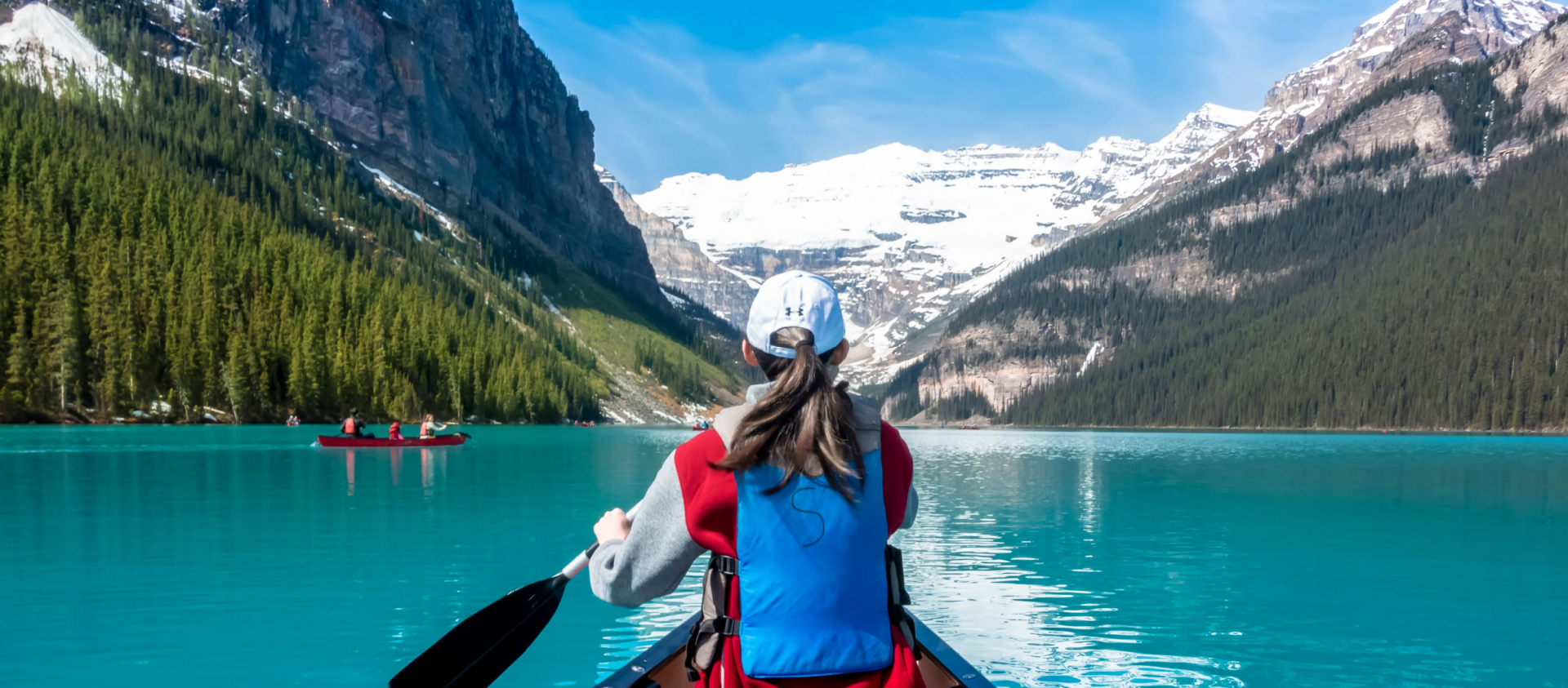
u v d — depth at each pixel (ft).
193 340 307.37
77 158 415.03
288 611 38.09
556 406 477.36
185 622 36.45
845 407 9.41
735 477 9.07
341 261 476.54
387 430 295.69
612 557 9.86
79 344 284.41
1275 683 30.04
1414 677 30.78
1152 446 296.10
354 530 61.72
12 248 295.69
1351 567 51.29
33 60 608.60
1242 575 48.80
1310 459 196.95
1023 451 241.76
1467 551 57.62
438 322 435.94
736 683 9.12
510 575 46.03
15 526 61.87
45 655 31.96
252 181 569.64
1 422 264.11
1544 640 35.53
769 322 9.84
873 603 9.27
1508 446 298.97
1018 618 38.68
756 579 9.05
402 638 34.17
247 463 122.62
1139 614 39.42
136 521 64.64
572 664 31.14
